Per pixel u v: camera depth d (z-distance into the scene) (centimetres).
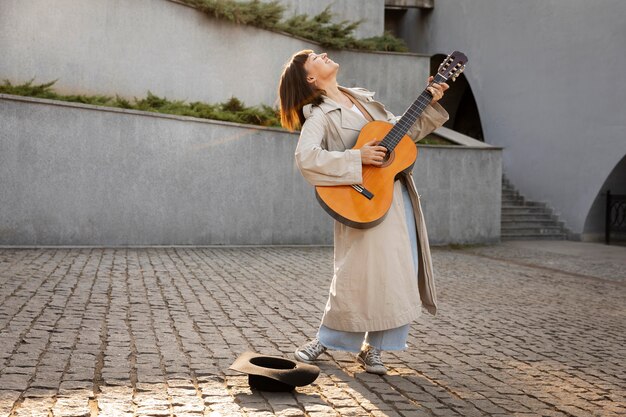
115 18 1230
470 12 1948
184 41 1326
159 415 323
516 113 1792
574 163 1622
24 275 752
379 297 395
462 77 2120
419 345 516
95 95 1208
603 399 396
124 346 464
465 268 1050
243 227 1235
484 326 607
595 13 1558
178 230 1166
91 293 667
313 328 559
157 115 1133
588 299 799
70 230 1065
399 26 2273
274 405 347
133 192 1120
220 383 385
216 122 1195
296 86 414
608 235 1565
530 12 1741
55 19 1164
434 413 351
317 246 1303
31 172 1030
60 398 344
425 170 1419
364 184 394
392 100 1697
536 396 393
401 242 399
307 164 392
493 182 1477
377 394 379
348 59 1650
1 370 389
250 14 1399
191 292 706
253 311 620
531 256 1271
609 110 1531
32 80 1083
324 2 1766
